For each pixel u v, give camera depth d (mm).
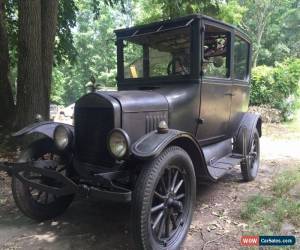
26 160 4215
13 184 4121
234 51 5340
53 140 4109
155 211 3500
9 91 8648
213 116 4938
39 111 7355
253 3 26750
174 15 10602
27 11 7113
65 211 4613
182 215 3838
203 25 4461
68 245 3781
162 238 3584
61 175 3584
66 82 35969
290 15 31172
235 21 16016
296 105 13719
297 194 5098
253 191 5375
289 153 8328
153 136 3498
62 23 10297
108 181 3363
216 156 5090
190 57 4492
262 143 9711
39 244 3805
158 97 4109
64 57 11188
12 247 3748
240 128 5738
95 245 3773
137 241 3268
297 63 13891
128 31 4996
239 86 5688
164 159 3430
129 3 26438
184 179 3826
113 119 3602
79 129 3939
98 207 4758
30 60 7234
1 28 8578
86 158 3918
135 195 3250
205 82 4602
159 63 4785
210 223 4246
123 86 5102
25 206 4152
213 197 5117
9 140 7359
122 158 3361
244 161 5648
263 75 13406
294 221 4156
